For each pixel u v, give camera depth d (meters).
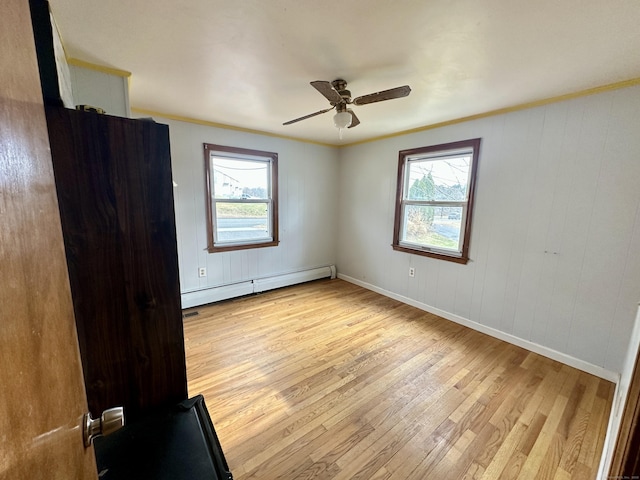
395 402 1.92
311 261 4.61
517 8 1.31
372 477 1.41
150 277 1.27
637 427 0.44
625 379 1.44
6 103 0.36
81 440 0.59
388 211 3.92
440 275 3.33
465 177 3.07
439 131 3.20
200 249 3.50
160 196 1.26
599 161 2.16
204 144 3.34
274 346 2.62
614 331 2.17
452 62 1.83
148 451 1.11
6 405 0.31
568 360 2.39
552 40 1.55
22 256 0.39
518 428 1.71
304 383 2.11
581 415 1.82
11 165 0.37
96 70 1.92
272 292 4.14
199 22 1.45
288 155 4.10
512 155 2.62
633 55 1.67
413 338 2.81
